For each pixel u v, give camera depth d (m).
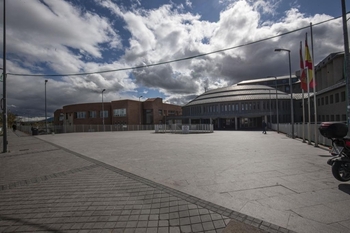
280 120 49.00
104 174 6.36
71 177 6.12
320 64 38.66
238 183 5.07
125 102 53.38
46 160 9.26
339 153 5.07
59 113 78.19
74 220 3.38
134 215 3.51
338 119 26.95
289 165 6.91
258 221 3.18
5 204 4.16
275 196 4.16
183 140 18.34
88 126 45.94
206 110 56.19
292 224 3.07
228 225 3.09
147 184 5.20
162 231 2.98
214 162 7.69
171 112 71.31
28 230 3.09
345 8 8.43
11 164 8.53
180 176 5.86
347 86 8.09
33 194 4.71
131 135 28.58
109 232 2.98
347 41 8.30
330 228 2.94
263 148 11.45
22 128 58.62
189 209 3.68
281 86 67.75
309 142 13.16
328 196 4.11
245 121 51.78
